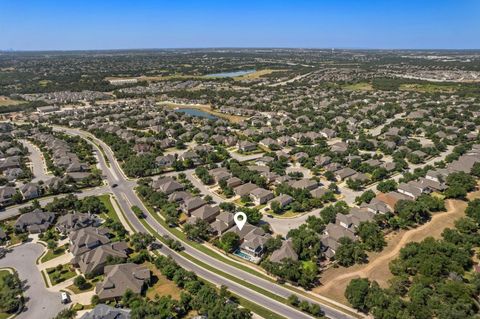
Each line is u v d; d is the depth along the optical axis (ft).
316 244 345.92
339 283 312.71
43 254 356.18
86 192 504.43
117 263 328.08
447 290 276.21
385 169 547.49
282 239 383.04
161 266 325.01
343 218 397.39
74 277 319.47
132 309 263.70
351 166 572.10
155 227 412.16
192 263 344.28
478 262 331.98
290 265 320.29
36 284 309.42
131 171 556.51
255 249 354.33
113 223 399.03
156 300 284.41
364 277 318.65
